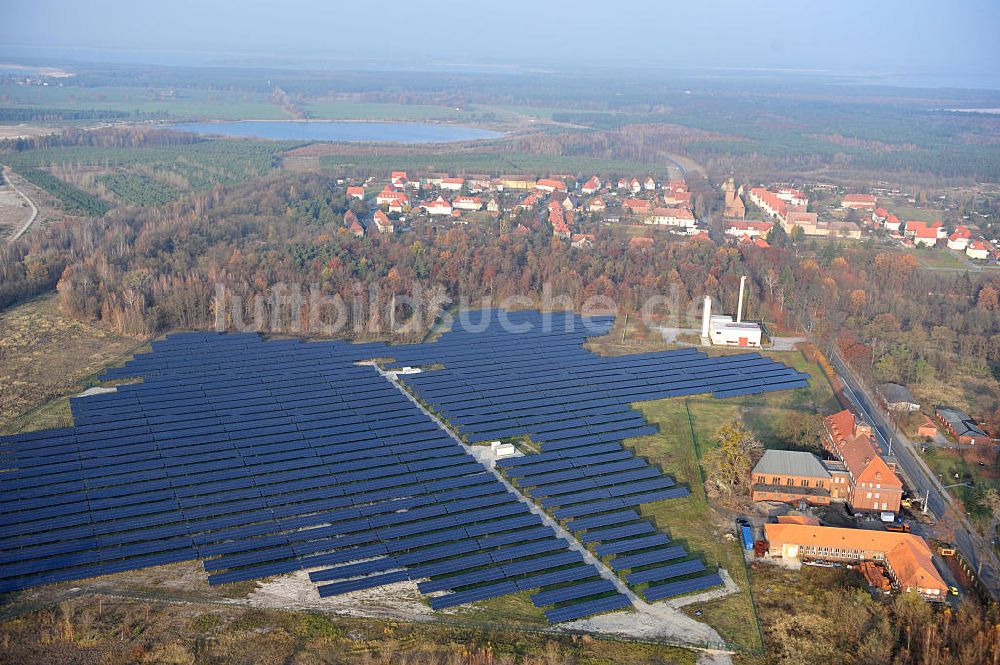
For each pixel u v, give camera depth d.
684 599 156.38
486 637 144.12
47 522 174.62
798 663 138.38
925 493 195.62
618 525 179.88
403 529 174.50
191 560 165.12
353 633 144.75
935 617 147.75
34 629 144.38
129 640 141.50
